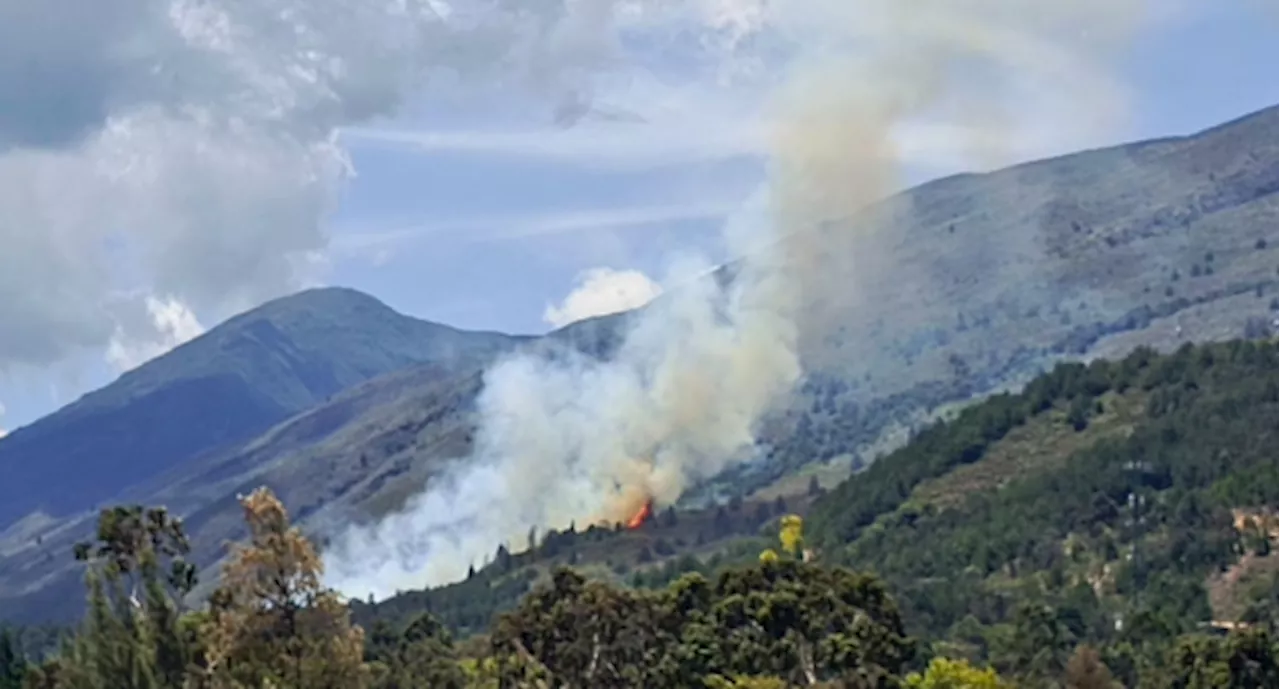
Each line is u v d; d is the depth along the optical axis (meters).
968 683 117.50
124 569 95.25
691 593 122.38
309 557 88.12
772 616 117.75
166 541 97.75
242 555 87.62
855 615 119.94
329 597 88.44
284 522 88.56
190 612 100.88
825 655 116.31
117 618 85.69
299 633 87.00
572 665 115.25
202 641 88.38
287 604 87.75
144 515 97.00
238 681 83.69
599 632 116.81
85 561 95.75
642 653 116.94
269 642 86.25
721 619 118.75
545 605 119.12
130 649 83.19
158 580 88.31
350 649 87.19
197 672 85.25
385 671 108.56
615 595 119.62
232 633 86.19
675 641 118.44
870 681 112.38
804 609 118.44
